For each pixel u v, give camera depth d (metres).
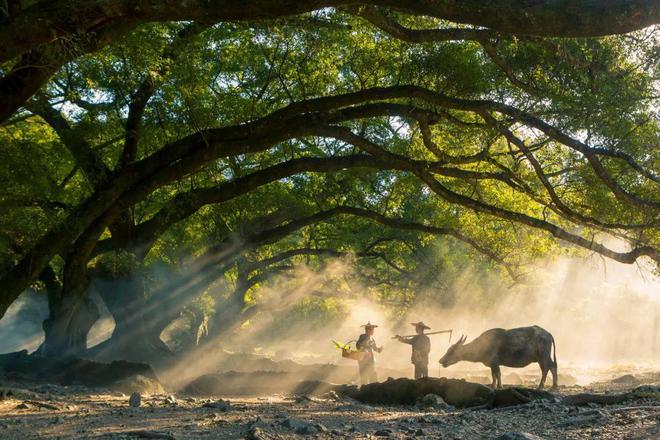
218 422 9.23
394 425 9.25
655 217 18.83
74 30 9.23
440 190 20.31
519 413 10.50
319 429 8.34
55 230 17.89
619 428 7.86
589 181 19.94
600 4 8.80
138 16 9.23
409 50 19.88
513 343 17.89
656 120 17.81
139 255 23.70
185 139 19.06
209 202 22.09
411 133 25.39
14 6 11.59
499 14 8.98
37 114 21.92
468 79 18.94
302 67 23.48
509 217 20.36
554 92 17.44
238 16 9.22
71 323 26.25
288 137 19.05
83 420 9.91
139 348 26.84
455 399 13.65
